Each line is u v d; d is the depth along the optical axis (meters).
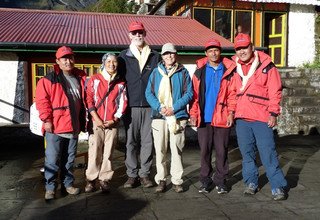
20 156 7.24
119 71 4.74
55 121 4.40
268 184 5.09
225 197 4.55
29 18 10.91
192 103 4.57
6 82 8.30
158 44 8.67
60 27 9.95
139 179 5.13
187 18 12.18
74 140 4.57
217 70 4.50
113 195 4.63
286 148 7.79
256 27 12.73
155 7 15.12
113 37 9.10
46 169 4.46
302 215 3.96
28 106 8.43
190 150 7.79
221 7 12.34
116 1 20.28
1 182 5.42
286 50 12.95
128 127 4.80
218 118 4.43
